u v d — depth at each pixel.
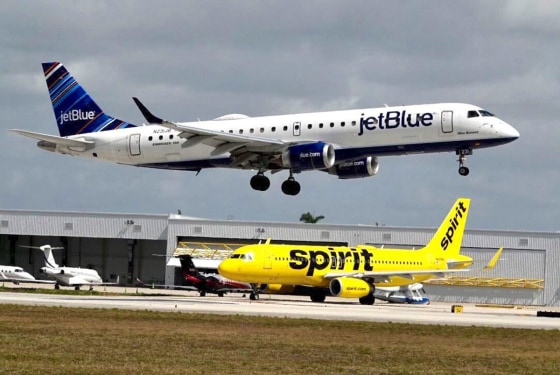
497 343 151.50
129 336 142.75
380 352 133.00
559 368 122.38
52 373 105.81
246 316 182.88
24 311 183.50
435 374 113.75
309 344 139.62
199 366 113.75
